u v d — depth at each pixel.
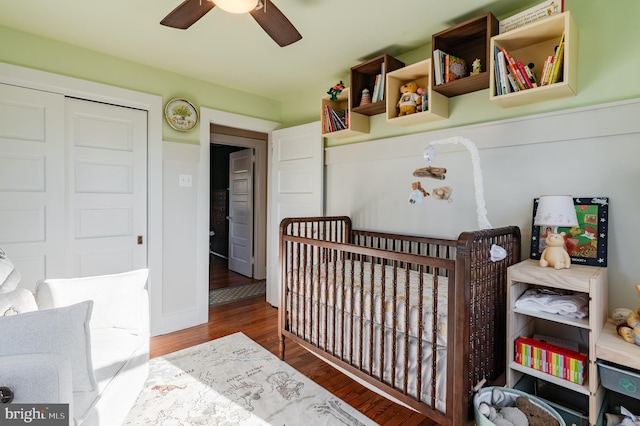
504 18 2.04
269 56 2.64
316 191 3.22
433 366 1.51
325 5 1.93
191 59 2.71
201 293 3.18
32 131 2.33
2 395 0.96
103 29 2.24
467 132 2.21
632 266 1.63
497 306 1.71
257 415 1.78
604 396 1.55
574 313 1.51
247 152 5.06
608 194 1.69
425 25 2.16
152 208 2.86
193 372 2.22
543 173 1.90
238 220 5.30
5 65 2.21
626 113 1.62
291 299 2.38
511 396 1.53
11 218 2.27
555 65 1.67
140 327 1.87
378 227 2.80
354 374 1.88
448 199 1.93
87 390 1.29
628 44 1.64
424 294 1.81
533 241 1.88
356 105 2.71
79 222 2.54
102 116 2.63
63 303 1.69
